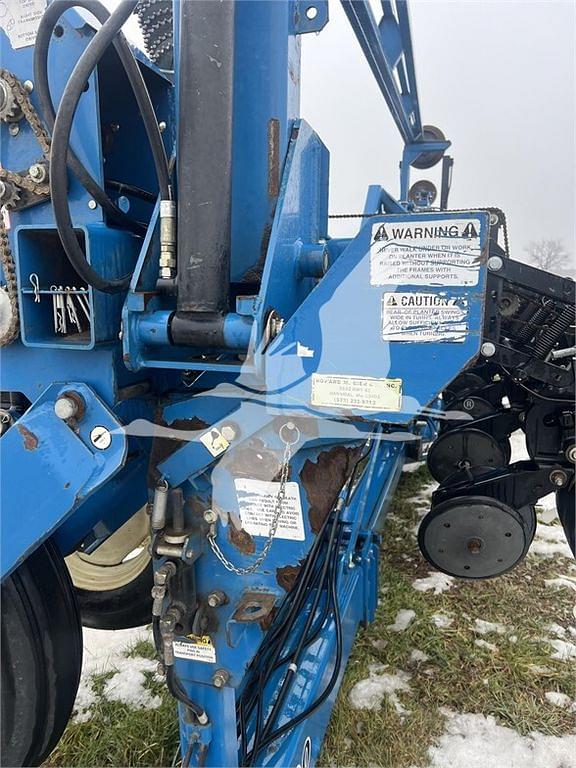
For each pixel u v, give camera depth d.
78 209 1.19
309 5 1.11
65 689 1.40
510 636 2.43
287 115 1.10
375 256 0.94
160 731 1.88
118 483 1.44
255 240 1.13
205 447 1.17
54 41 1.14
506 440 2.39
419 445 3.99
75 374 1.16
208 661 1.29
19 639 1.27
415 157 3.17
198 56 0.93
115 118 1.43
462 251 0.90
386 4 2.14
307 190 1.23
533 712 2.03
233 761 1.35
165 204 1.03
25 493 1.14
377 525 2.57
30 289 1.08
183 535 1.19
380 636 2.42
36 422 1.13
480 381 2.46
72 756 1.82
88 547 1.60
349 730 1.94
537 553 3.12
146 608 1.91
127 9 0.89
